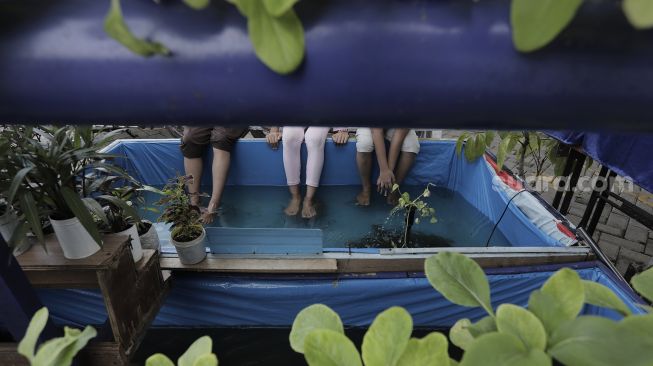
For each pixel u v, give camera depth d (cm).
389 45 28
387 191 226
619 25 25
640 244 209
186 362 37
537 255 139
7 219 101
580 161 186
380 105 30
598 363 27
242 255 143
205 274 141
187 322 151
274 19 27
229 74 29
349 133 254
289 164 215
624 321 30
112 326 106
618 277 130
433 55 27
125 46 27
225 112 31
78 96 30
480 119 30
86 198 106
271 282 138
